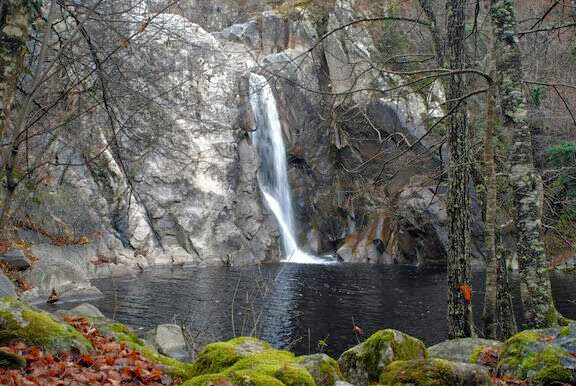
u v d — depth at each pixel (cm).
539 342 454
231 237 2528
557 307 1383
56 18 747
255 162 2700
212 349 460
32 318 443
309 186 2873
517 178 634
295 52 2692
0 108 252
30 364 397
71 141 720
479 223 2067
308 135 2755
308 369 411
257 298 1559
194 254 2444
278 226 2767
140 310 1369
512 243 1931
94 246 1944
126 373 439
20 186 1475
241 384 351
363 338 1145
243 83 2616
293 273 2112
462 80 802
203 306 1430
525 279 616
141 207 2348
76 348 445
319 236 2869
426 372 382
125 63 801
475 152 942
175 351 910
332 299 1558
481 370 391
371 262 2589
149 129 900
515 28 659
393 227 2559
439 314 1366
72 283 1489
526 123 641
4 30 253
